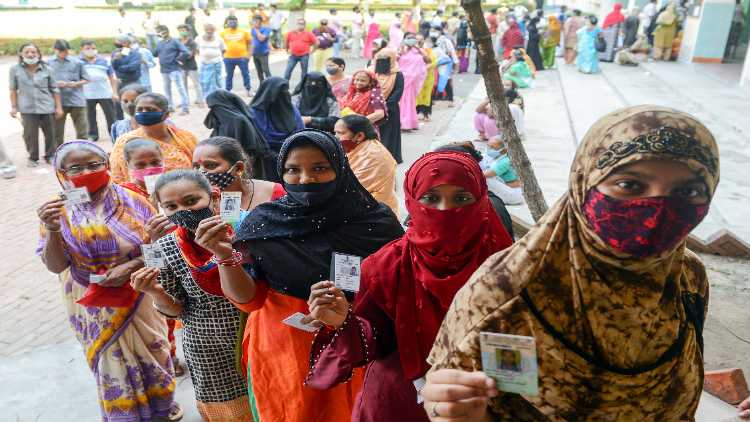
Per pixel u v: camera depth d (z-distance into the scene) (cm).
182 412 363
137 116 464
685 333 134
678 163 115
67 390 397
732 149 903
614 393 129
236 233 262
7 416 370
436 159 192
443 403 129
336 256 195
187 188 271
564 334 128
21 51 912
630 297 126
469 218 187
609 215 120
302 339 252
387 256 198
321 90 773
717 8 1669
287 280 250
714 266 561
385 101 893
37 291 553
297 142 247
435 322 189
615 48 1992
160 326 336
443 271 189
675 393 134
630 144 117
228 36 1502
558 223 130
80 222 304
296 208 253
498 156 707
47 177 902
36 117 938
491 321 131
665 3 2042
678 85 1366
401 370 197
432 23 2097
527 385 122
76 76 1027
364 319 197
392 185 500
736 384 334
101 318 313
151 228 302
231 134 542
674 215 117
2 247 651
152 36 2030
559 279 129
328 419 259
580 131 1084
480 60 351
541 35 1997
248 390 283
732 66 1653
